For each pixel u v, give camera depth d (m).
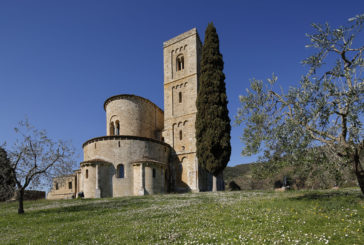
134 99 48.00
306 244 8.77
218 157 35.88
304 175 14.73
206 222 12.95
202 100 38.94
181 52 51.75
